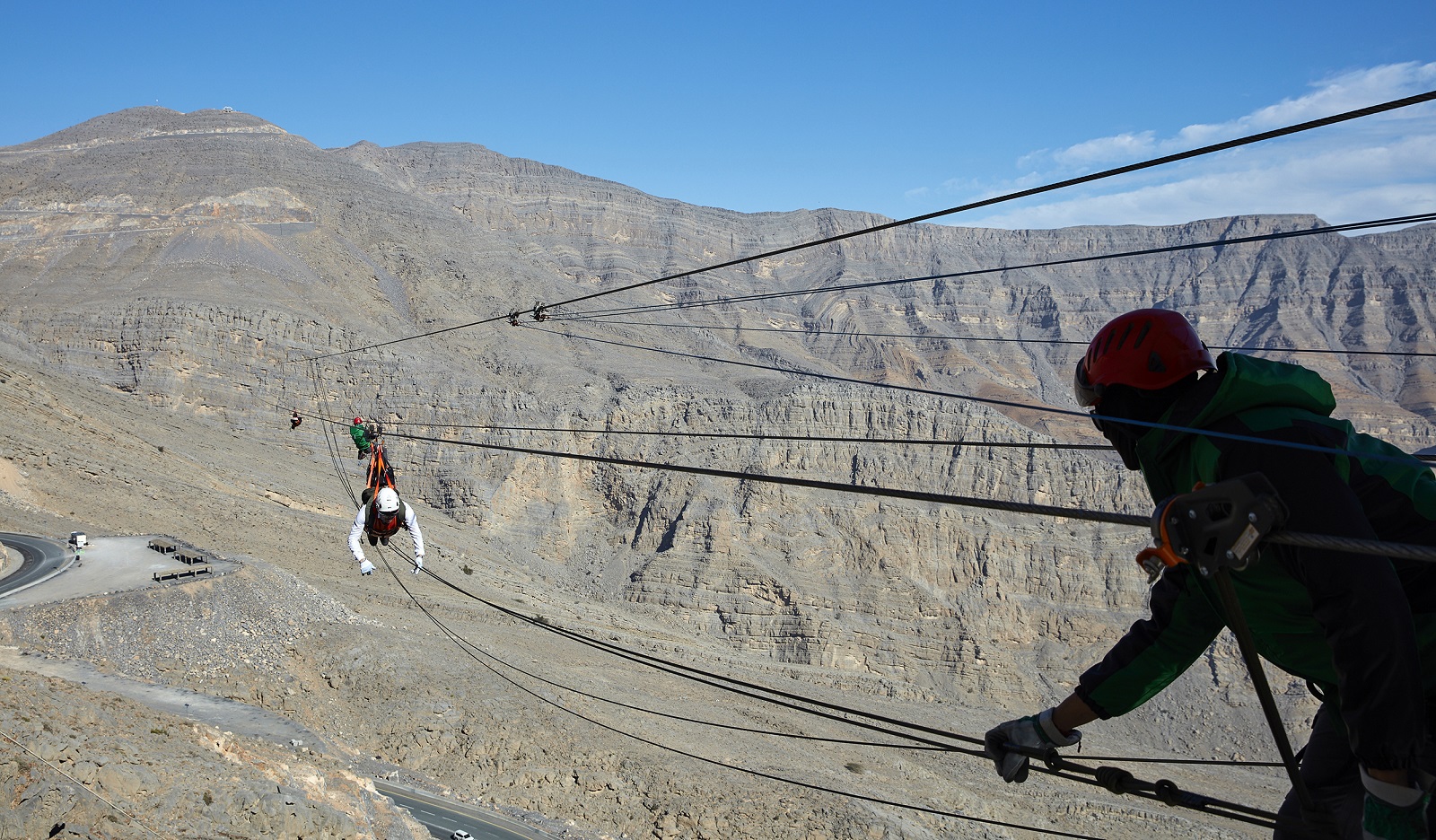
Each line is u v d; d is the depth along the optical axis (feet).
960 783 344.49
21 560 271.69
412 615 356.38
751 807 251.80
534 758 253.03
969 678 606.55
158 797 104.22
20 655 190.60
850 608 622.54
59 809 90.48
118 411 539.70
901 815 280.51
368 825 139.64
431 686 267.39
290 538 421.18
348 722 254.88
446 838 204.74
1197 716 563.07
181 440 539.70
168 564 272.51
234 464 531.91
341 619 284.61
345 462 654.53
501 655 325.21
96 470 404.57
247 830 108.27
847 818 251.39
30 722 102.27
